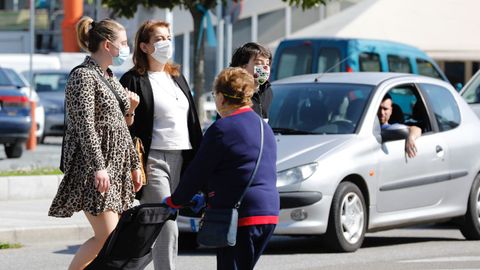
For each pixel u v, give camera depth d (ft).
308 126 86.12
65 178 54.13
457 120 93.40
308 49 173.68
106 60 55.11
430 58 183.32
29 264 77.10
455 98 94.99
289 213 78.69
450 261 77.66
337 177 80.02
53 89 211.00
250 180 48.65
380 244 89.10
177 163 61.00
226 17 154.10
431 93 92.73
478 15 191.72
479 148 93.45
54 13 362.12
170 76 61.67
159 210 49.67
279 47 177.17
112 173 54.29
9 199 111.55
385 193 84.33
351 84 89.45
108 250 50.06
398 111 91.15
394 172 85.05
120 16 141.69
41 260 79.25
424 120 90.63
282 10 296.51
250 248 48.93
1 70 158.40
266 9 297.53
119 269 50.06
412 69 179.22
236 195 48.57
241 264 49.14
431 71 183.01
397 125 85.35
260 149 49.03
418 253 82.79
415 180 86.89
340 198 80.28
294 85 91.35
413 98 92.79
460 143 91.66
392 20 190.08
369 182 82.89
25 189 112.47
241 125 48.98
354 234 81.87
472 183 92.58
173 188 61.05
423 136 88.69
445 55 187.01
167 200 49.70
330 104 87.40
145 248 50.42
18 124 149.89
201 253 83.25
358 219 82.02
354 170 81.46
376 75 91.56
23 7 392.06
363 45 171.32
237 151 48.65
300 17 294.66
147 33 60.39
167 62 61.62
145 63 60.95
